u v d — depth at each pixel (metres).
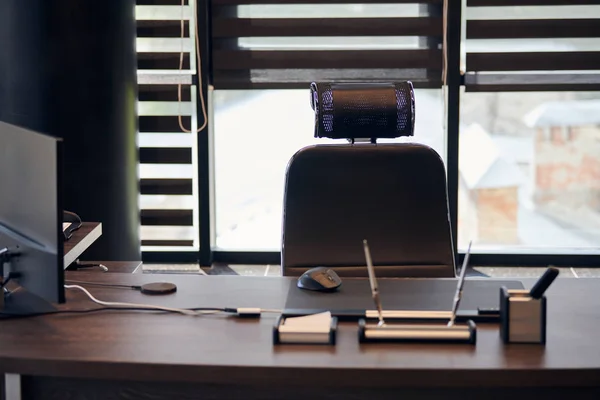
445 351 1.77
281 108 4.93
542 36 4.61
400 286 2.24
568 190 5.04
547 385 1.67
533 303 1.80
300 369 1.68
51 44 3.87
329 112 2.49
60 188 1.79
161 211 4.89
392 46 4.66
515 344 1.81
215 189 5.02
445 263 2.52
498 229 5.09
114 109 4.06
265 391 1.72
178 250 4.96
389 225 2.53
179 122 4.76
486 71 4.65
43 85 3.89
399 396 1.72
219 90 4.86
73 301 2.12
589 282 2.29
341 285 2.26
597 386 1.68
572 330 1.90
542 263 4.91
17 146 1.97
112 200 4.09
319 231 2.51
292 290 2.21
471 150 4.98
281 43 4.68
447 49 4.61
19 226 1.99
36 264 1.88
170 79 4.72
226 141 4.97
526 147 4.99
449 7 4.56
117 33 4.04
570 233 5.09
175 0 4.62
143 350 1.77
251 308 2.02
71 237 2.75
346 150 2.55
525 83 4.68
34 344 1.80
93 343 1.81
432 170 2.55
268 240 5.11
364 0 4.61
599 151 4.98
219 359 1.71
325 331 1.81
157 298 2.15
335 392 1.72
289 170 2.54
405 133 2.53
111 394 1.75
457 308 1.99
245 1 4.63
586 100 4.91
